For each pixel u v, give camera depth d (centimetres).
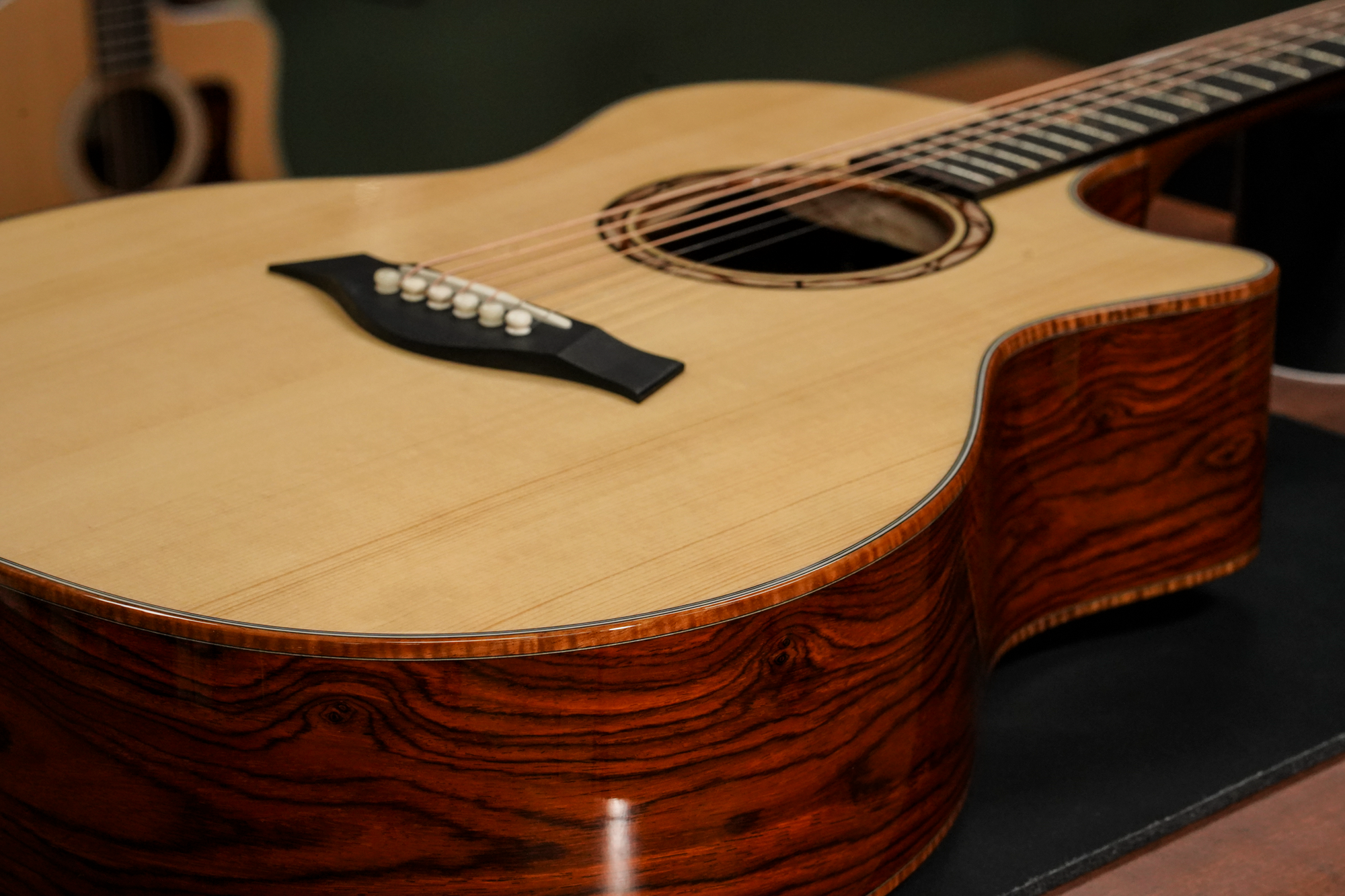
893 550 74
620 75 257
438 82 237
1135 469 106
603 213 117
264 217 115
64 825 78
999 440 95
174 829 74
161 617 67
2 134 154
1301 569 127
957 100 274
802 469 79
